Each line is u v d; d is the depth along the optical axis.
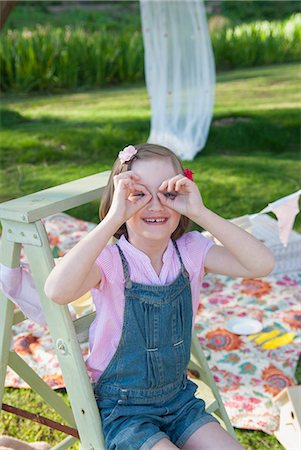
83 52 10.36
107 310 1.87
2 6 4.20
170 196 1.88
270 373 2.99
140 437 1.79
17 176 6.01
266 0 13.91
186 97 6.44
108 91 9.97
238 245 1.87
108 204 1.94
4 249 1.92
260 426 2.64
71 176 6.02
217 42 11.49
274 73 10.80
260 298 3.66
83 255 1.74
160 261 1.95
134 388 1.88
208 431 1.88
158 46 6.13
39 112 8.64
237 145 7.01
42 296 1.88
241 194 5.42
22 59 9.88
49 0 13.09
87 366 1.96
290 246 3.92
